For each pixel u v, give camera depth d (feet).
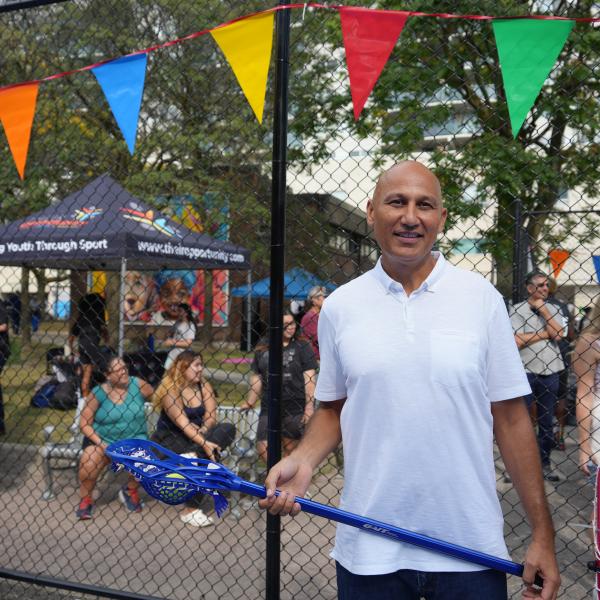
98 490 17.76
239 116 24.26
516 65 7.15
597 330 11.70
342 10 7.66
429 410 5.46
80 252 19.02
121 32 16.11
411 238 5.70
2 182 27.50
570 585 11.10
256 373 16.15
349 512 5.70
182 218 31.78
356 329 5.80
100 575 12.23
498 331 5.73
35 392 24.95
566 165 15.76
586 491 16.22
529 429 5.81
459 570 5.52
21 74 22.82
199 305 32.01
